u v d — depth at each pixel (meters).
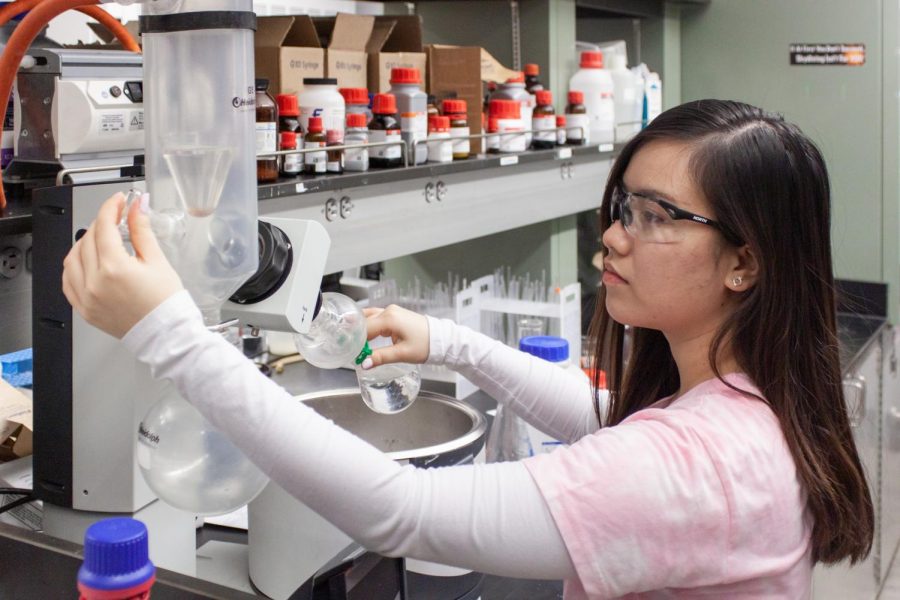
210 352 0.92
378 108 2.10
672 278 1.10
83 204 1.17
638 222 1.11
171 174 1.01
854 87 3.57
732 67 3.80
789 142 1.10
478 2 2.98
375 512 0.99
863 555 1.22
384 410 1.44
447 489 1.00
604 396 1.50
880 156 3.55
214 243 1.02
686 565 1.01
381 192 2.02
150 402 1.24
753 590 1.05
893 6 3.46
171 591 1.06
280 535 1.35
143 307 0.89
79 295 0.91
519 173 2.57
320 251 1.14
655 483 1.00
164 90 1.03
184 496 1.05
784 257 1.09
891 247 3.57
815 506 1.08
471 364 1.49
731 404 1.08
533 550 0.99
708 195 1.07
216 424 0.94
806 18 3.62
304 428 0.96
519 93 2.63
